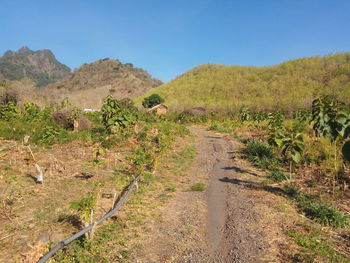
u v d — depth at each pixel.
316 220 4.62
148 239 3.98
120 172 7.32
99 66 153.88
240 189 6.43
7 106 15.64
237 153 10.54
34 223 4.17
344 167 7.10
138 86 114.50
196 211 5.12
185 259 3.50
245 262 3.43
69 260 3.29
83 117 13.41
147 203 5.43
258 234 4.19
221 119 25.17
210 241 4.04
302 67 48.47
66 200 5.12
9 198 4.96
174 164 8.80
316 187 6.34
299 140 6.72
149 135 12.53
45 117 15.48
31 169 6.82
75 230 4.03
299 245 3.81
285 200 5.60
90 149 9.41
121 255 3.49
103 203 5.19
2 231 3.89
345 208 5.10
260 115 19.92
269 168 8.19
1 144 9.20
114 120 11.05
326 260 3.38
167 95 50.31
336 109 6.57
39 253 3.34
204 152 10.92
